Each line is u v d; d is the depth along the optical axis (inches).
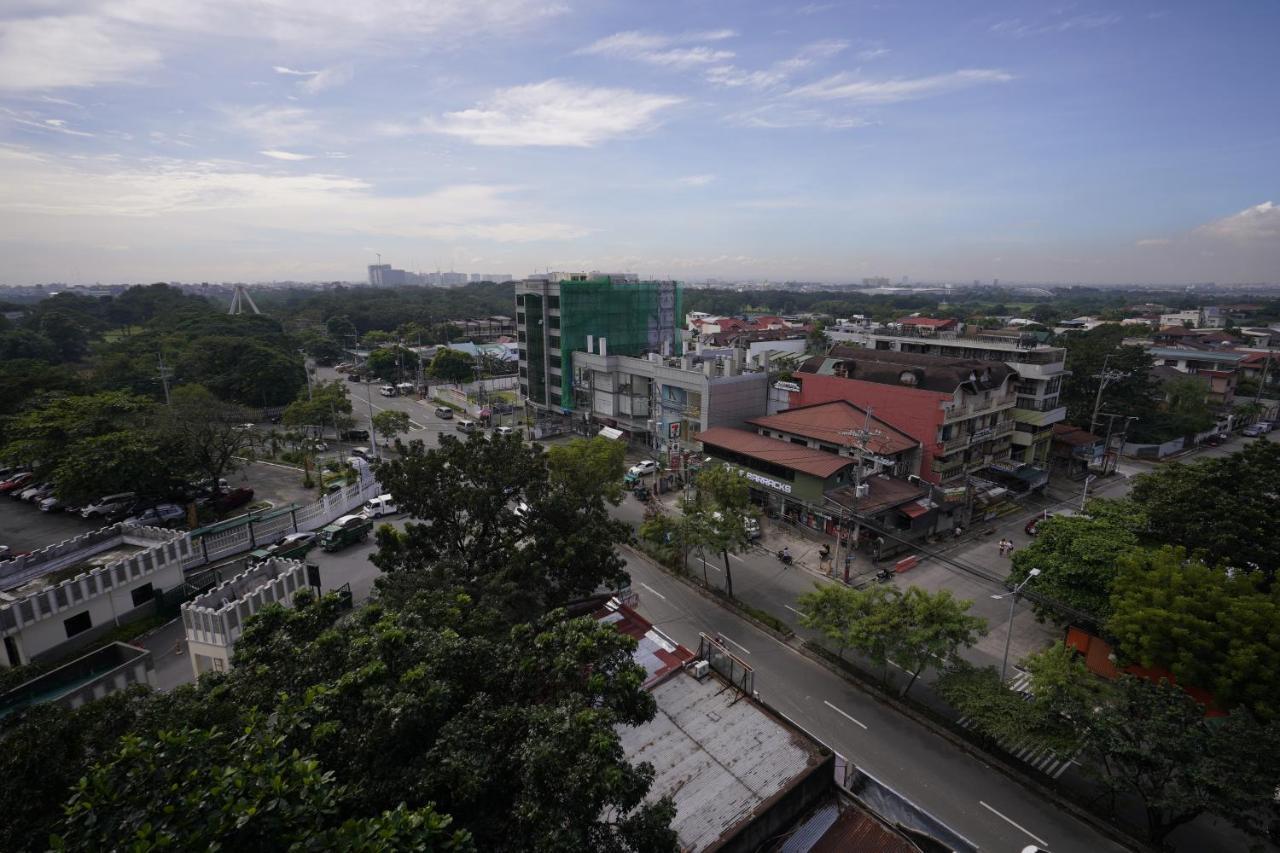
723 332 5561.0
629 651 652.7
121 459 1787.6
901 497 1855.3
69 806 427.5
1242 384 3782.0
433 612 799.7
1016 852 876.6
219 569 1635.1
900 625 1089.4
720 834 619.5
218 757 481.4
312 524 1974.7
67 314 5467.5
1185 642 954.7
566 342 3196.4
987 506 2071.9
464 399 3924.7
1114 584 1121.4
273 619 756.6
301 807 432.5
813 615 1221.1
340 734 553.9
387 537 1158.3
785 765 712.4
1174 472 1473.9
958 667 1085.1
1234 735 782.5
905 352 2667.3
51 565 1465.3
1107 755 879.7
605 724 538.0
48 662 1218.0
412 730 548.7
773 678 1262.3
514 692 652.7
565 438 3144.7
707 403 2406.5
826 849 650.2
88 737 557.9
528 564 1082.1
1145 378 2938.0
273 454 2741.1
